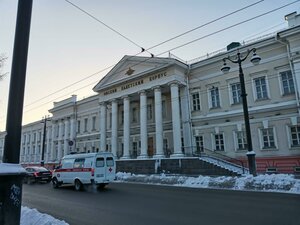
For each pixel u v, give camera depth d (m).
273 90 22.12
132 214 8.97
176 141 25.30
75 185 17.91
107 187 18.31
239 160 22.53
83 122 41.97
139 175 24.28
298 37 20.58
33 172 23.91
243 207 9.55
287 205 9.66
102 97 34.44
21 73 5.27
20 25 5.45
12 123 5.04
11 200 4.70
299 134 20.52
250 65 23.62
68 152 43.03
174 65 26.62
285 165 20.72
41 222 7.12
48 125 52.03
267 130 22.25
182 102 27.97
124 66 31.80
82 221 8.08
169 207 10.05
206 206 10.00
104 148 33.19
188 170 23.25
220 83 25.62
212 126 25.70
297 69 20.41
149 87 28.50
